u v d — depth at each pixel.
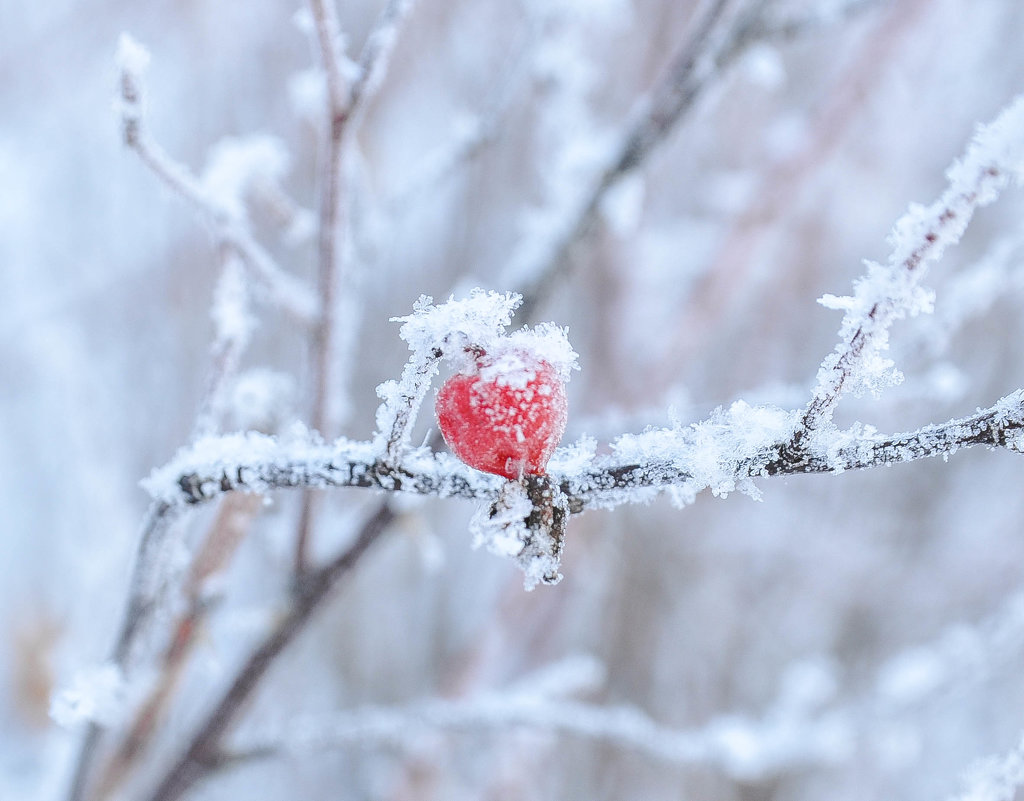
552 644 0.70
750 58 0.42
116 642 0.32
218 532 0.33
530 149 0.71
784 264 0.74
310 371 0.36
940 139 0.76
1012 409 0.25
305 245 0.68
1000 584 0.88
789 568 0.90
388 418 0.26
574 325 0.75
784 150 0.55
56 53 0.83
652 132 0.40
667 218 0.71
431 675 0.79
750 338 0.77
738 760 0.48
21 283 0.77
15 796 0.58
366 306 0.76
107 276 0.78
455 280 0.74
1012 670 0.83
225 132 0.76
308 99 0.42
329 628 0.79
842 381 0.26
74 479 0.62
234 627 0.38
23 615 0.62
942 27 0.64
